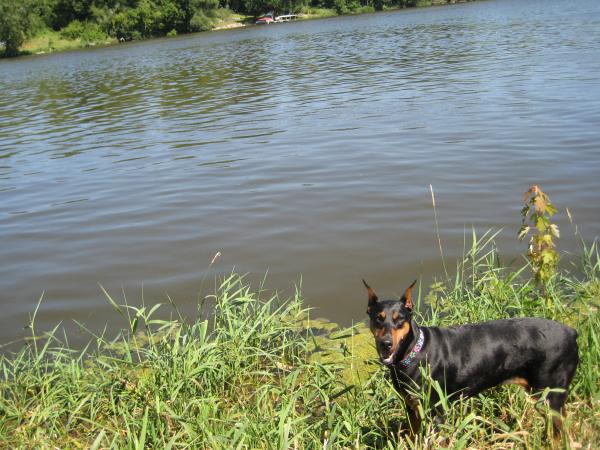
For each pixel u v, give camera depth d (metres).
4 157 18.36
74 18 82.19
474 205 10.79
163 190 13.55
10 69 56.88
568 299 6.95
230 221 11.27
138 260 9.88
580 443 4.05
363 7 95.94
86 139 20.16
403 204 11.23
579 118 15.77
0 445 5.16
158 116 23.50
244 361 6.13
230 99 26.08
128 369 6.23
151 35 82.88
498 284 6.51
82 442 5.21
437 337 4.53
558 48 30.94
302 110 21.55
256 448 4.39
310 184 13.02
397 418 5.00
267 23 89.94
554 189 11.02
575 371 4.55
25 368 6.74
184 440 4.91
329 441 4.33
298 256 9.51
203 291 8.66
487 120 16.81
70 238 11.07
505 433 4.17
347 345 6.83
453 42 41.12
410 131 16.62
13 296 8.91
